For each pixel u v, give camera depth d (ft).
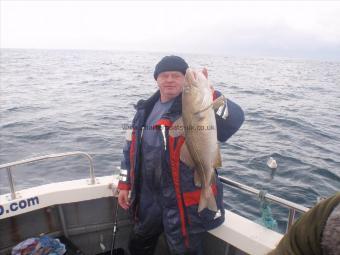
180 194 7.14
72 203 9.86
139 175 7.94
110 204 10.12
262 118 40.40
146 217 7.98
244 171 21.21
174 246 7.41
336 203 3.05
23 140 29.58
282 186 19.19
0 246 9.26
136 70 143.23
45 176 21.44
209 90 6.91
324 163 23.39
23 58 255.29
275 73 164.96
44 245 9.04
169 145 7.07
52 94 62.18
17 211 8.94
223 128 7.06
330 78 154.20
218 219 7.63
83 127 34.12
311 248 3.08
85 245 10.25
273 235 7.63
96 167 22.77
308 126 36.60
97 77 104.06
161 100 7.91
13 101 53.36
